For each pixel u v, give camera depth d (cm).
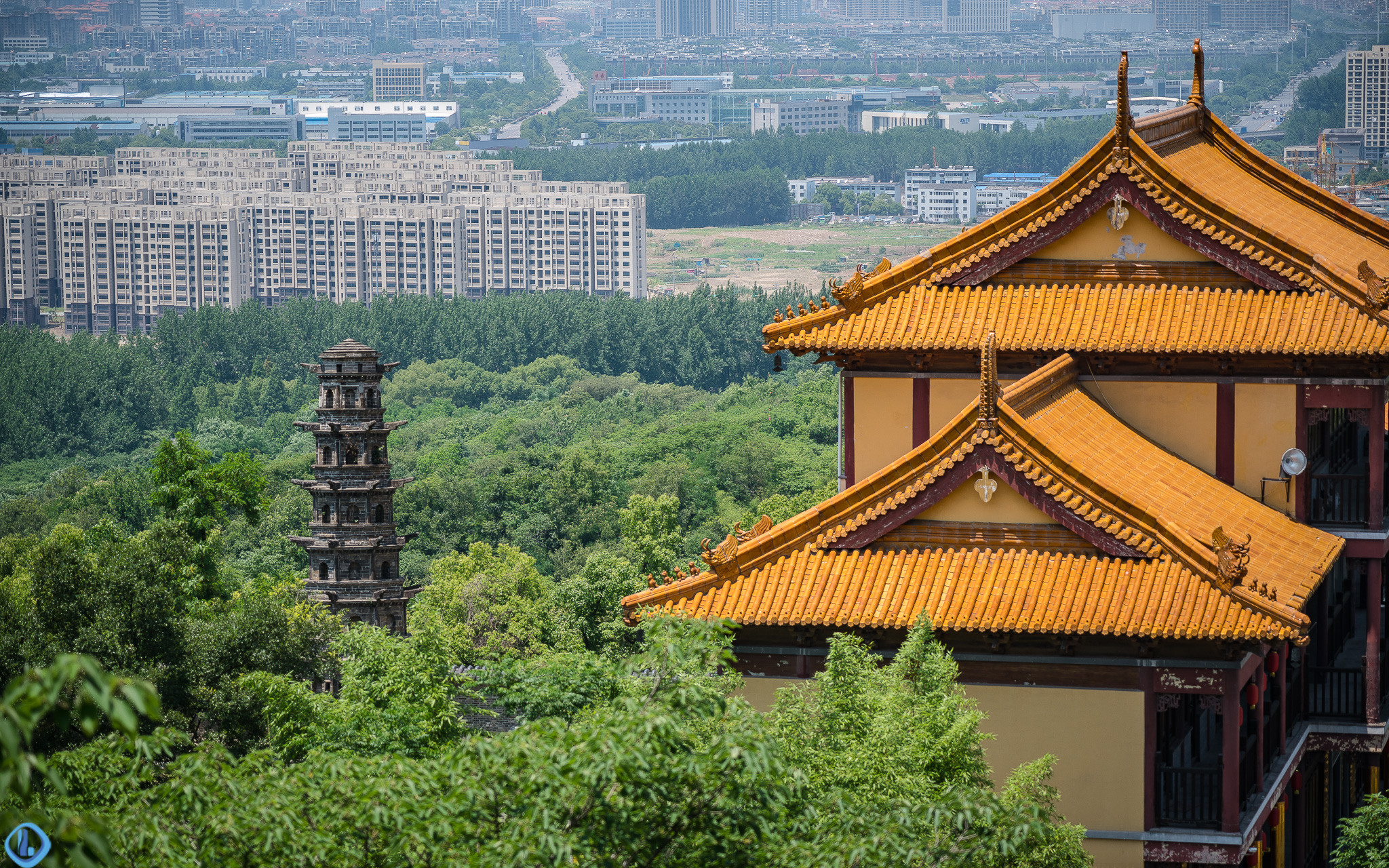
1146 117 16925
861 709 11606
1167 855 12988
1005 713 13188
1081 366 15512
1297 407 15138
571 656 17200
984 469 13088
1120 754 13025
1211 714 15650
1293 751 14712
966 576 13088
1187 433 15375
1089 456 14025
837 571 13325
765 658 13538
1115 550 12925
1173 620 12462
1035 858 10506
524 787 8294
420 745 14400
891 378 15712
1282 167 18900
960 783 10669
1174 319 15000
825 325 15612
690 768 8388
